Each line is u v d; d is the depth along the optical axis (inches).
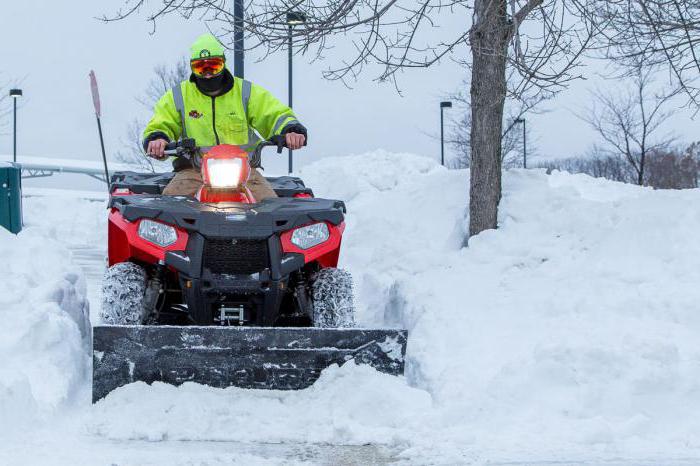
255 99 293.1
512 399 219.9
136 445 195.6
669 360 227.8
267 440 201.6
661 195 342.6
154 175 299.6
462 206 448.1
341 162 762.8
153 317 260.5
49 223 946.7
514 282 309.3
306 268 268.1
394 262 404.8
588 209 354.6
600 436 200.8
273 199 266.7
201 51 277.7
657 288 280.2
